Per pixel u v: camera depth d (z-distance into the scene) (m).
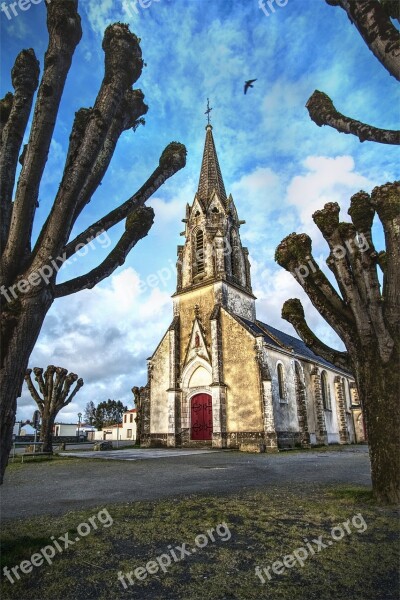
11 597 3.69
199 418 25.23
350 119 5.76
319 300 8.29
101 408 92.31
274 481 9.93
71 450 26.27
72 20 4.63
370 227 7.52
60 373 22.55
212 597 3.63
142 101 5.91
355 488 8.59
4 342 4.21
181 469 12.95
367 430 7.47
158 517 6.30
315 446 27.22
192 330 26.98
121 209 5.53
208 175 34.06
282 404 24.58
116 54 4.95
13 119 4.86
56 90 4.54
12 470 14.23
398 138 4.98
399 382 7.27
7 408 4.15
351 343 7.83
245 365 23.61
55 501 7.94
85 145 4.61
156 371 28.12
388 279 7.32
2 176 4.66
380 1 4.33
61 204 4.48
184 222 32.31
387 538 5.12
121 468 13.73
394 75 4.25
